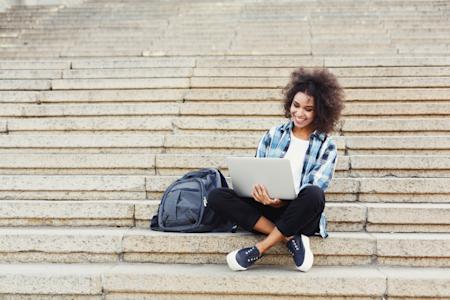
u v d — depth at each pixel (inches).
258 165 135.8
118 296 135.4
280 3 411.2
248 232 148.9
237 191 144.3
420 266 142.7
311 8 396.8
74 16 411.8
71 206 160.4
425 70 234.2
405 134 198.1
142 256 146.6
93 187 173.8
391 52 306.0
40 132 207.8
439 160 175.2
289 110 148.7
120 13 409.1
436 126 196.9
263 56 299.6
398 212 153.2
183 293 134.3
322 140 146.2
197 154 189.6
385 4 402.3
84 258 147.0
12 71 249.6
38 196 174.2
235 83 233.5
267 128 202.1
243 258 134.6
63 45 344.5
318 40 327.9
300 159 146.8
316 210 132.4
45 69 256.4
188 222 147.6
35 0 491.2
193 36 344.8
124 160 183.6
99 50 324.8
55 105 217.2
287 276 132.2
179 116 214.5
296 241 135.3
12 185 174.2
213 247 143.9
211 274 133.6
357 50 309.3
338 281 131.7
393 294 131.3
